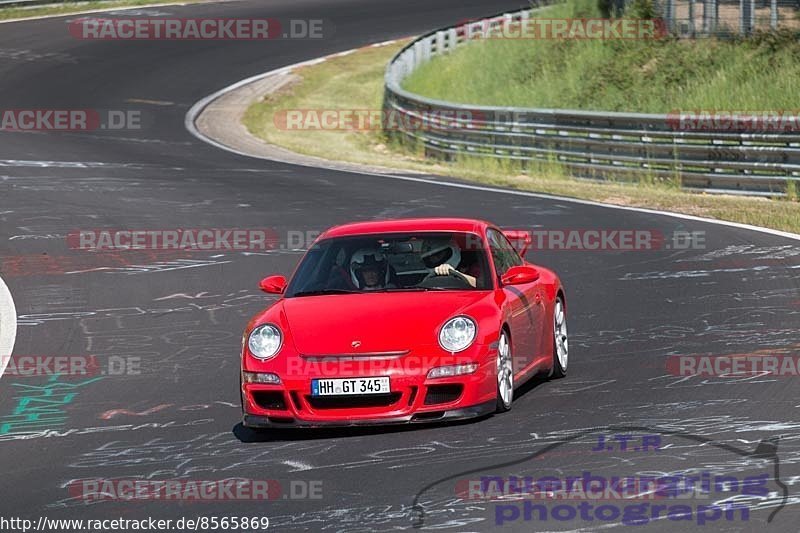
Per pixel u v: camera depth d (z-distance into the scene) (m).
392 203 72.69
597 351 37.38
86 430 30.98
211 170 90.56
